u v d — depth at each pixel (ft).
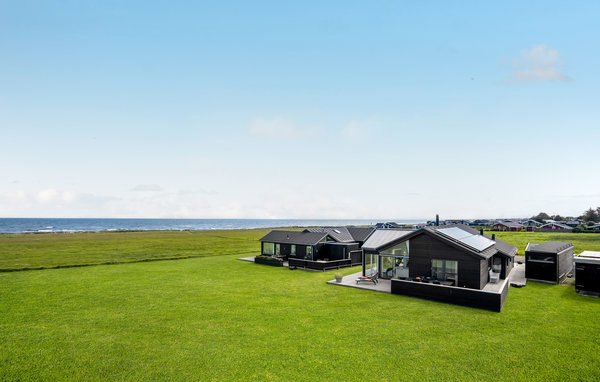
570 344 47.65
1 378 38.78
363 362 42.47
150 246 219.61
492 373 39.50
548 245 102.22
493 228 387.75
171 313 63.52
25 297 76.43
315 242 123.95
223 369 40.91
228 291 81.97
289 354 44.98
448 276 77.97
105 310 65.72
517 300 72.28
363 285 87.04
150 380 38.45
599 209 501.15
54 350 46.68
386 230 105.19
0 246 212.84
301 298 74.54
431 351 45.62
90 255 165.78
